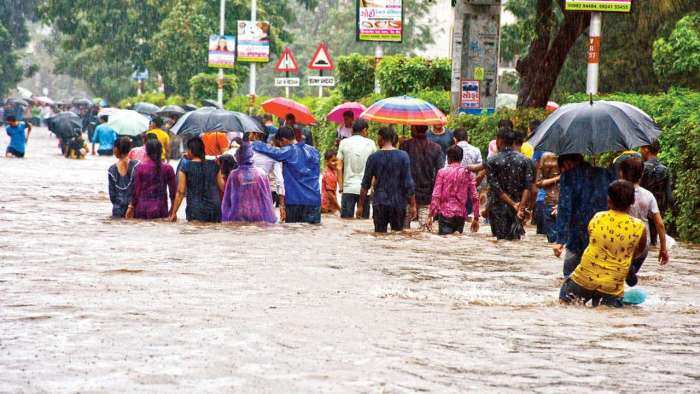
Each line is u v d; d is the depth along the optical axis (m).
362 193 36.81
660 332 19.05
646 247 22.38
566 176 24.78
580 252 24.73
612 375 15.27
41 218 38.75
